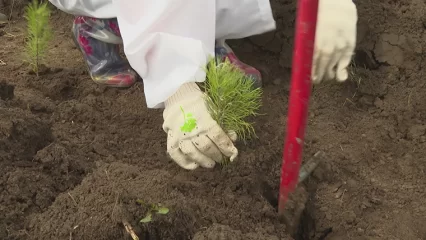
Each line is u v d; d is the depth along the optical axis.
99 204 1.70
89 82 2.43
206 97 1.83
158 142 2.08
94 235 1.64
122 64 2.41
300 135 1.47
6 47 2.71
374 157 2.01
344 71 1.91
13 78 2.46
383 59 2.35
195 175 1.86
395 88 2.28
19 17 2.96
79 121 2.18
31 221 1.69
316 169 1.92
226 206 1.77
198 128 1.77
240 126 2.04
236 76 1.87
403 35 2.38
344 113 2.22
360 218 1.80
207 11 1.91
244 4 2.10
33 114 2.10
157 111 2.24
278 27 2.48
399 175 1.95
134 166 1.88
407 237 1.74
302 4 1.27
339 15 1.86
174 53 1.87
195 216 1.70
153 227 1.67
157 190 1.74
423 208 1.82
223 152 1.82
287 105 2.27
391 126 2.13
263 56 2.50
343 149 2.04
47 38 2.49
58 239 1.63
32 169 1.86
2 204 1.72
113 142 2.06
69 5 2.24
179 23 1.89
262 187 1.89
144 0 1.89
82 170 1.91
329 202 1.85
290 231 1.74
